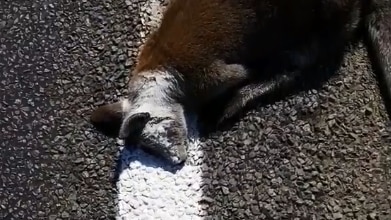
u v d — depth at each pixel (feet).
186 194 4.02
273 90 4.19
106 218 4.02
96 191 4.09
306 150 4.06
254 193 3.98
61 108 4.33
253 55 4.17
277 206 3.94
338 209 3.91
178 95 4.15
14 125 4.31
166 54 4.13
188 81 4.12
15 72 4.46
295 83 4.21
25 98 4.39
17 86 4.42
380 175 3.97
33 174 4.17
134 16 4.50
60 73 4.42
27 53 4.50
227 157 4.09
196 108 4.22
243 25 4.10
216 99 4.21
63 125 4.28
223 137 4.14
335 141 4.07
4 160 4.23
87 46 4.47
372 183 3.95
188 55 4.09
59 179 4.14
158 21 4.47
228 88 4.17
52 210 4.07
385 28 4.22
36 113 4.33
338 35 4.24
